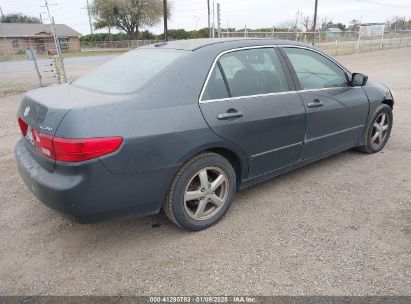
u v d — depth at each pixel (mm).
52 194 2568
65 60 30531
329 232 3178
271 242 3053
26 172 2861
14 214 3623
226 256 2883
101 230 3301
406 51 30406
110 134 2545
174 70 2988
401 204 3641
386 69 16734
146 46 3928
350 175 4379
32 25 55625
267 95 3502
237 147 3258
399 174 4379
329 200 3764
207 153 3115
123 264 2826
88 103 2666
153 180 2809
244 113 3252
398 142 5598
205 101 3047
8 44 50562
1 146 5855
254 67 3494
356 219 3381
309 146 3996
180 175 2975
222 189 3342
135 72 3191
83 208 2580
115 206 2705
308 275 2641
